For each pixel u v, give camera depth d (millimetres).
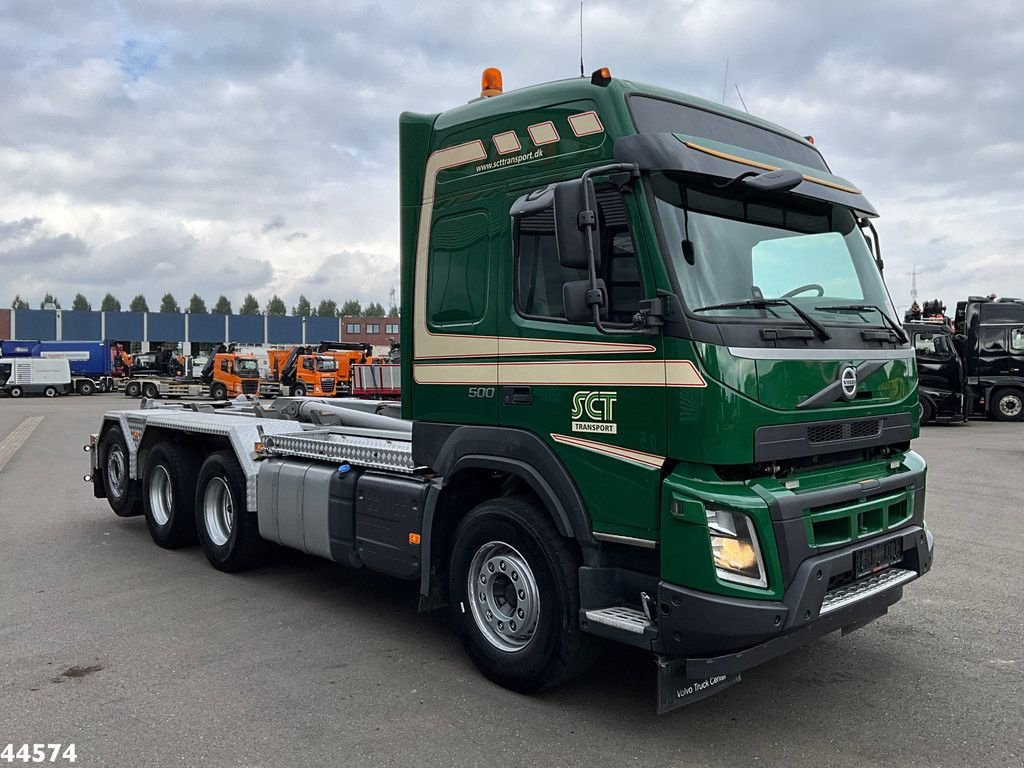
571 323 4129
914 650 5125
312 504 5910
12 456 16438
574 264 3775
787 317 3955
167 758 3729
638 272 3826
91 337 80750
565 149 4242
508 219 4508
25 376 48906
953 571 6961
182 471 7734
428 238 4984
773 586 3598
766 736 3967
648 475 3801
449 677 4727
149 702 4340
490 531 4520
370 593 6465
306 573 7070
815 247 4406
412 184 5129
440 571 4973
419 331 5023
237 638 5383
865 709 4266
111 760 3707
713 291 3822
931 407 21516
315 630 5559
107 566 7297
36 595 6348
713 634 3543
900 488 4375
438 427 4891
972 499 10477
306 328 90625
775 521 3609
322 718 4160
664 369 3723
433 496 4875
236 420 7629
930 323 22094
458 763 3697
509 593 4566
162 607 6051
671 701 3762
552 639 4195
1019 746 3846
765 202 4219
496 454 4516
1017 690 4500
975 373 23562
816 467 4020
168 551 7902
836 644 5242
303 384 40125
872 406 4219
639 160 3795
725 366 3596
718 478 3639
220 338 86625
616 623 3867
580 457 4090
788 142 4941
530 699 4410
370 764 3686
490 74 5098
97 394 52781
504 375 4480
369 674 4766
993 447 16500
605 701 4387
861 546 3990
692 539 3611
